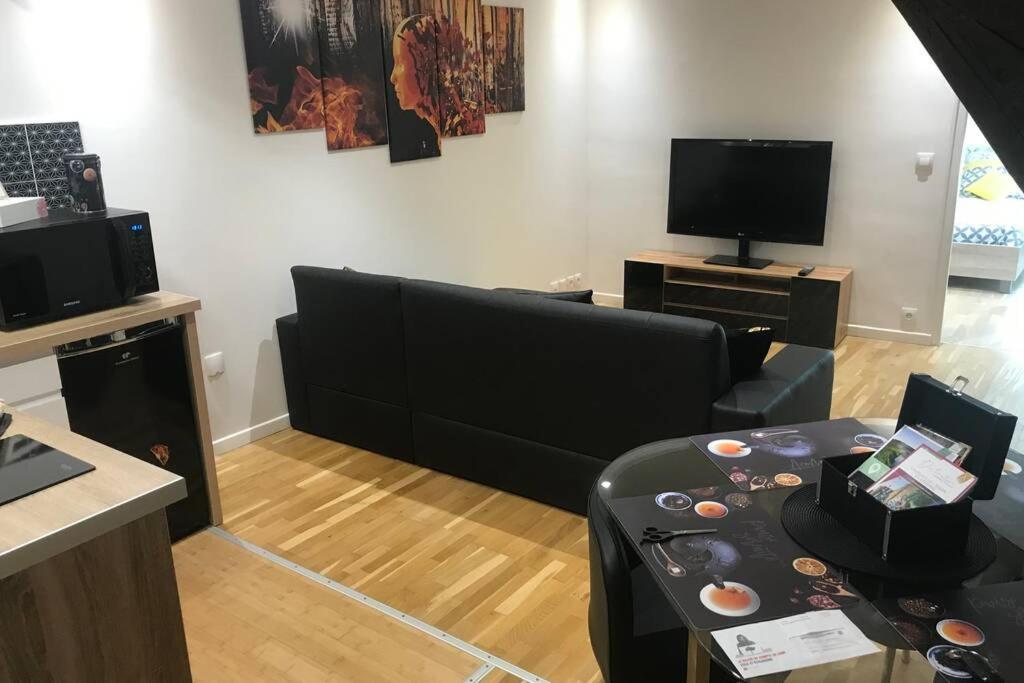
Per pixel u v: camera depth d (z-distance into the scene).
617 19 5.73
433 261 4.90
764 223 5.38
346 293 3.54
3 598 1.25
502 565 2.80
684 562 1.38
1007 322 5.58
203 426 3.01
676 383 2.74
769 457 1.77
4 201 2.64
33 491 1.40
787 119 5.27
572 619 2.49
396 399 3.56
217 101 3.54
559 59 5.65
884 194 5.06
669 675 1.66
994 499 1.53
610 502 1.61
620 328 2.80
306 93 3.90
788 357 3.13
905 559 1.33
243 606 2.59
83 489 1.41
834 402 4.24
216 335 3.71
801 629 1.20
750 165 5.32
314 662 2.32
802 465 1.72
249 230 3.78
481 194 5.18
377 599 2.62
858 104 5.01
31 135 2.92
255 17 3.62
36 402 2.51
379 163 4.40
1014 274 6.15
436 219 4.86
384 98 4.33
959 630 1.18
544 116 5.61
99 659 1.40
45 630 1.32
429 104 4.62
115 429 2.75
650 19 5.61
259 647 2.39
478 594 2.63
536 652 2.34
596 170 6.13
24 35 2.88
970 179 7.38
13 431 1.66
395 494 3.34
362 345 3.58
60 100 3.01
